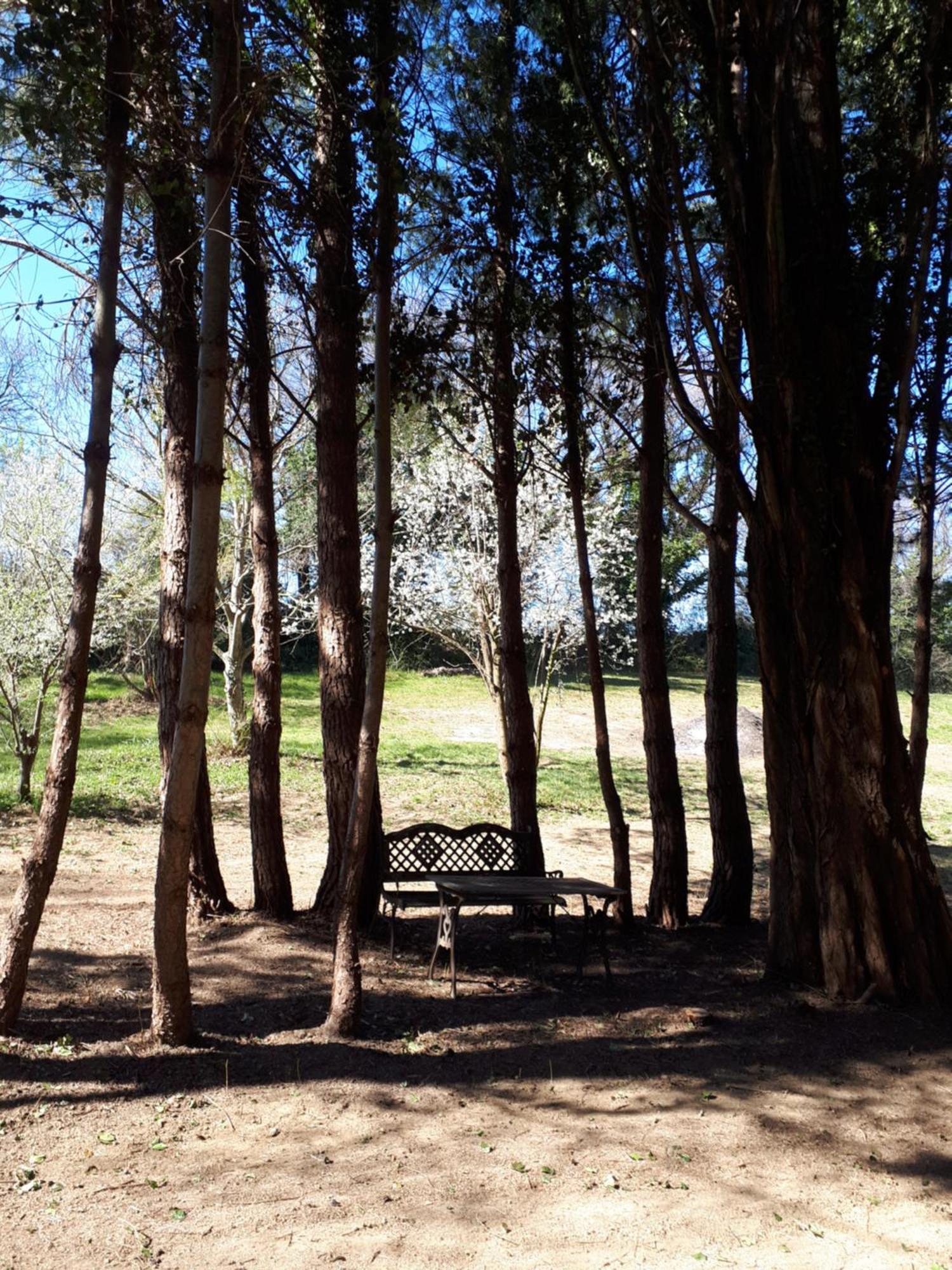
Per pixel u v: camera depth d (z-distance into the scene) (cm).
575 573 1603
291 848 1177
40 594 1249
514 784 816
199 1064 486
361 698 750
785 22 623
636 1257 352
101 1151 402
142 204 655
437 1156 416
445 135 800
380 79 593
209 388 469
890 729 639
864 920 630
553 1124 453
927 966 626
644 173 746
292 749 1981
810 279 645
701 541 2734
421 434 1459
